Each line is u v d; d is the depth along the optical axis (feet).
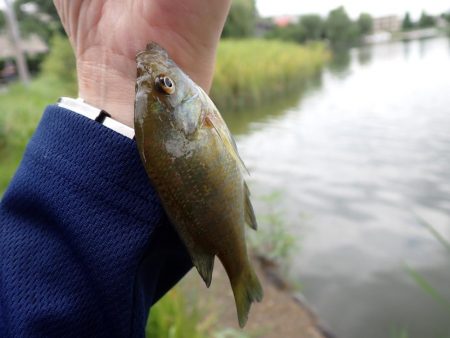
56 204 0.41
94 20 0.49
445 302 1.16
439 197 2.56
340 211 2.45
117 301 0.40
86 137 0.42
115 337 0.40
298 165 3.30
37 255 0.41
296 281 1.82
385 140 3.79
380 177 2.94
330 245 2.10
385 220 2.33
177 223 0.42
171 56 0.49
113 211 0.41
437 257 1.96
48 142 0.43
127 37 0.48
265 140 4.11
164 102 0.43
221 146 0.46
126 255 0.40
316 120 4.83
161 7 0.46
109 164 0.41
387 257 1.99
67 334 0.39
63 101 0.45
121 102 0.47
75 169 0.41
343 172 3.08
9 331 0.39
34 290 0.39
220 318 1.50
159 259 0.46
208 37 0.49
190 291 1.61
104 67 0.48
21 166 0.44
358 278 1.85
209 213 0.45
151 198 0.42
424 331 1.52
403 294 1.73
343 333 1.53
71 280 0.40
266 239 2.04
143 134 0.42
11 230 0.42
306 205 2.55
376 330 1.55
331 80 8.22
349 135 4.06
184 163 0.43
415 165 3.11
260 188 2.83
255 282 0.50
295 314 1.61
